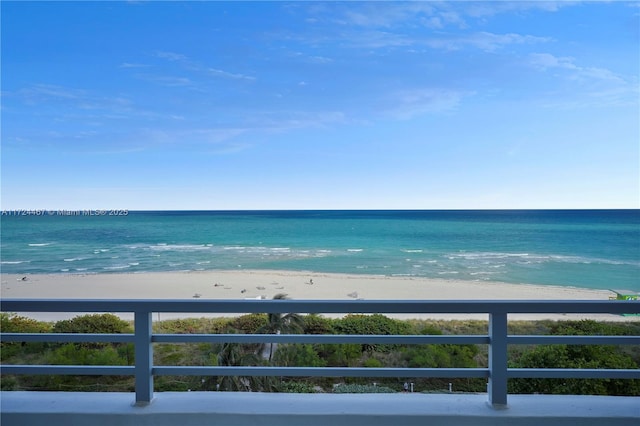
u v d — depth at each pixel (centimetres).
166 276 3891
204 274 3953
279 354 910
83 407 252
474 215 6081
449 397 262
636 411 243
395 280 3672
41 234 5481
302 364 914
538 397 261
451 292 3366
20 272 4081
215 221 6062
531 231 5106
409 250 4616
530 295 3278
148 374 254
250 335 248
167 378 851
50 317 1770
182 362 1049
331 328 1272
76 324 1161
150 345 254
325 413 243
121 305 247
